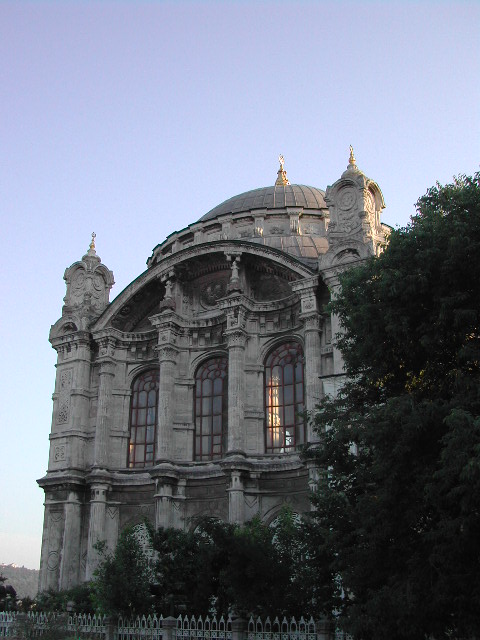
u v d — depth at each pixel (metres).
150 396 56.38
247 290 54.00
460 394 21.86
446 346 24.14
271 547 31.08
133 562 33.94
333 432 28.05
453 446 19.38
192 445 52.50
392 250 25.70
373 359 26.42
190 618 31.53
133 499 52.56
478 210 24.23
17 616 34.34
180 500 50.19
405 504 22.09
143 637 29.36
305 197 67.44
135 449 55.03
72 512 52.72
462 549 19.53
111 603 31.31
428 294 24.44
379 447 22.44
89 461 54.78
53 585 51.06
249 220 62.03
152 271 57.16
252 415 50.03
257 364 51.62
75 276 62.00
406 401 22.00
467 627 19.81
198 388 54.47
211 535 33.09
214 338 55.12
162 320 54.50
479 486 18.42
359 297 27.39
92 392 57.19
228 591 29.30
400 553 22.73
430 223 24.66
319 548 25.53
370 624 21.03
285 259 51.22
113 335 57.12
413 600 19.98
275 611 28.20
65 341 58.12
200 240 62.97
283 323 52.34
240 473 46.97
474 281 23.58
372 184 50.38
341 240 48.53
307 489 46.25
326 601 27.80
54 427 56.25
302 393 50.00
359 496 24.80
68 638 31.56
